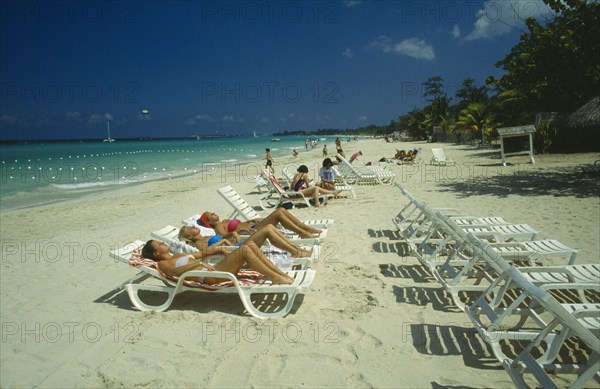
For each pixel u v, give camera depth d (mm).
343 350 3453
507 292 4453
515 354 3266
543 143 21672
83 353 3648
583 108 21031
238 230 6008
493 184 12438
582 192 10211
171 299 4418
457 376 3035
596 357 2436
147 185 17750
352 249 6262
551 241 4984
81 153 48500
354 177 14070
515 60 15383
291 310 4246
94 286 5445
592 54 12289
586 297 4320
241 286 4223
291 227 5898
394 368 3168
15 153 48906
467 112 43281
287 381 3072
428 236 5359
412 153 22875
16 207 12953
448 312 4059
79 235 8680
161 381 3146
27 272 6230
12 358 3639
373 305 4277
